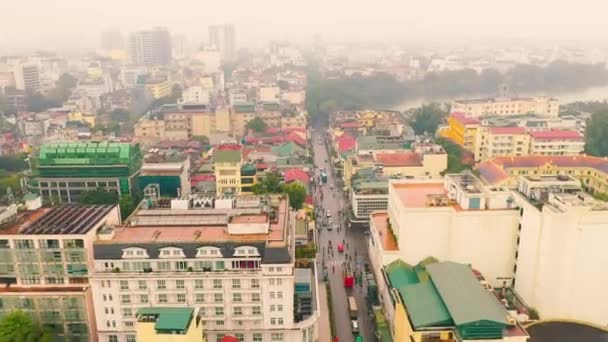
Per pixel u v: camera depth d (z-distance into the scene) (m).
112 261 144.50
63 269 151.62
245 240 145.75
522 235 164.12
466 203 170.38
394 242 184.38
